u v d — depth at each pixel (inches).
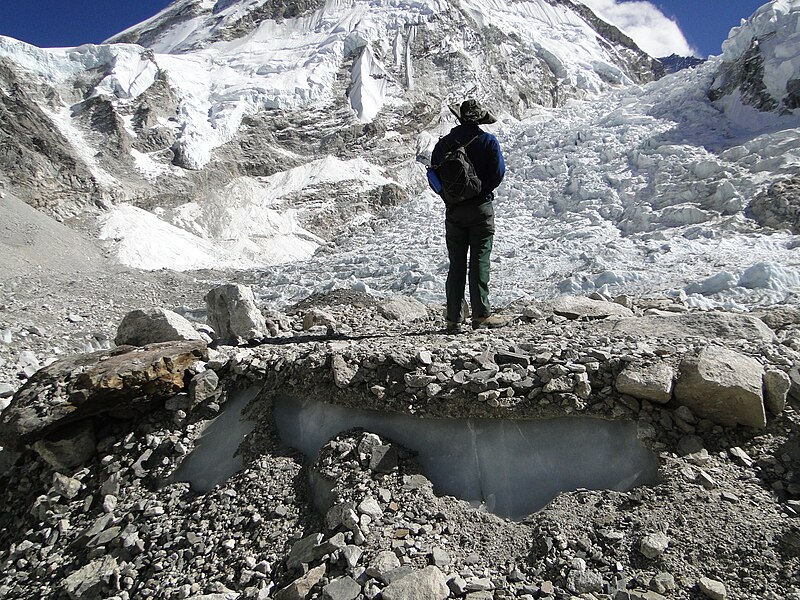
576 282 453.4
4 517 185.2
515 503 142.5
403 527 136.2
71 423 194.5
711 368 146.7
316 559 132.5
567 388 152.9
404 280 611.5
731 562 115.6
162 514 165.5
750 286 338.6
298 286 719.7
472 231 227.5
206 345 218.7
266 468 165.9
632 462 142.3
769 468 134.0
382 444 156.3
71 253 1348.4
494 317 244.4
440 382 164.4
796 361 157.6
